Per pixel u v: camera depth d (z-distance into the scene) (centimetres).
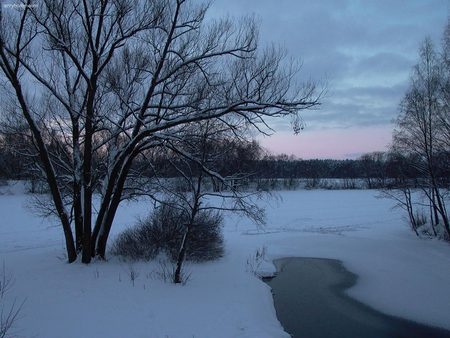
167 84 1296
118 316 926
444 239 2277
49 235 2298
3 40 1180
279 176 7856
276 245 2222
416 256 1927
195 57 1210
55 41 1241
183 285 1198
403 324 1137
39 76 1223
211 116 1158
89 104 1273
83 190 1373
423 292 1402
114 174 1325
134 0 1232
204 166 1225
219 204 3484
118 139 1459
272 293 1395
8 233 2358
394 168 2530
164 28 1230
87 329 846
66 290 1080
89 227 1347
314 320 1152
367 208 4297
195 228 1558
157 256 1543
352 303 1310
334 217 3528
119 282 1166
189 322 927
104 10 1220
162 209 1625
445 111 2106
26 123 1387
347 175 11044
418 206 4116
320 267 1789
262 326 973
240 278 1377
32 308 941
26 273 1238
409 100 2230
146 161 1463
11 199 4197
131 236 1592
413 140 2261
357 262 1867
